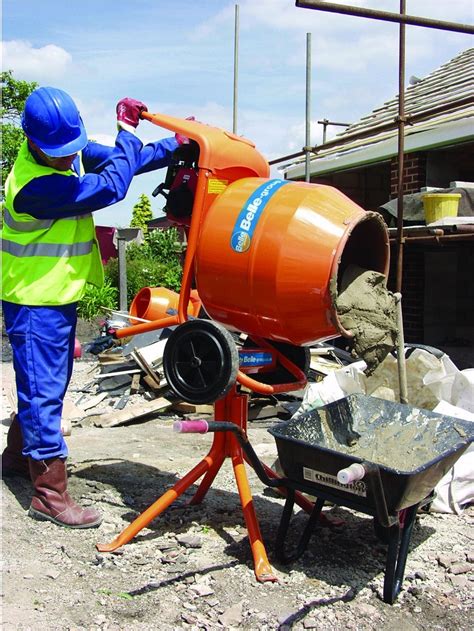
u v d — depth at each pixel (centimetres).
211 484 448
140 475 498
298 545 372
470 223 819
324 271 342
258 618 313
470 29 618
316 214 352
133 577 345
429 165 1032
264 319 369
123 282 1293
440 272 1252
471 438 358
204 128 391
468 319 1287
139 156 402
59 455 398
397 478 310
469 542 402
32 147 382
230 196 381
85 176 384
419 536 409
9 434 463
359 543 397
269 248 354
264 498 462
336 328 352
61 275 393
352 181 1316
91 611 311
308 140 911
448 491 443
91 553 369
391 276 1110
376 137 1109
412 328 1092
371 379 501
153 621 306
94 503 438
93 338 1286
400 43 673
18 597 316
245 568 359
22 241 389
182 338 365
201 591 330
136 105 400
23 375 396
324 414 401
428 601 335
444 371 498
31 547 369
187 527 407
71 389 818
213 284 379
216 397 353
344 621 314
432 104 1063
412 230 860
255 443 611
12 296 393
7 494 439
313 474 343
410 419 401
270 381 429
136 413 685
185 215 419
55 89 377
